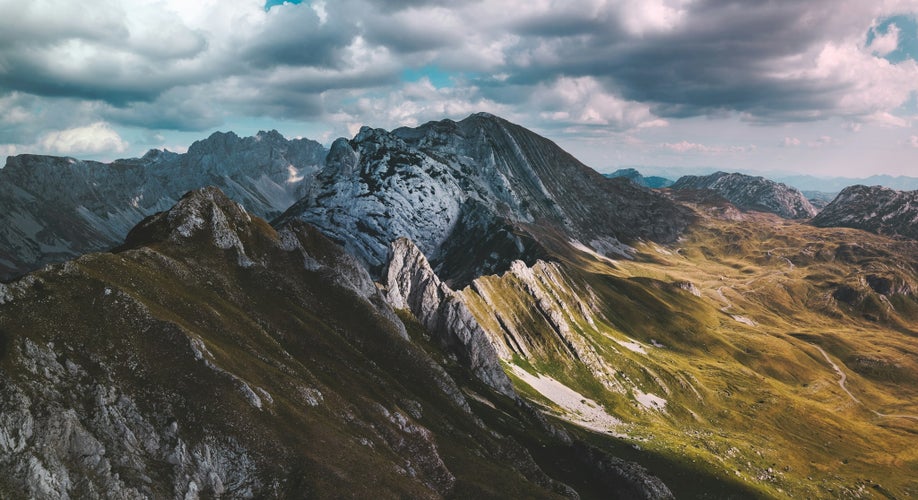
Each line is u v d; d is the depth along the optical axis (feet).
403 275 605.73
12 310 248.32
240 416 257.75
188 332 278.46
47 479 196.24
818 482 567.18
